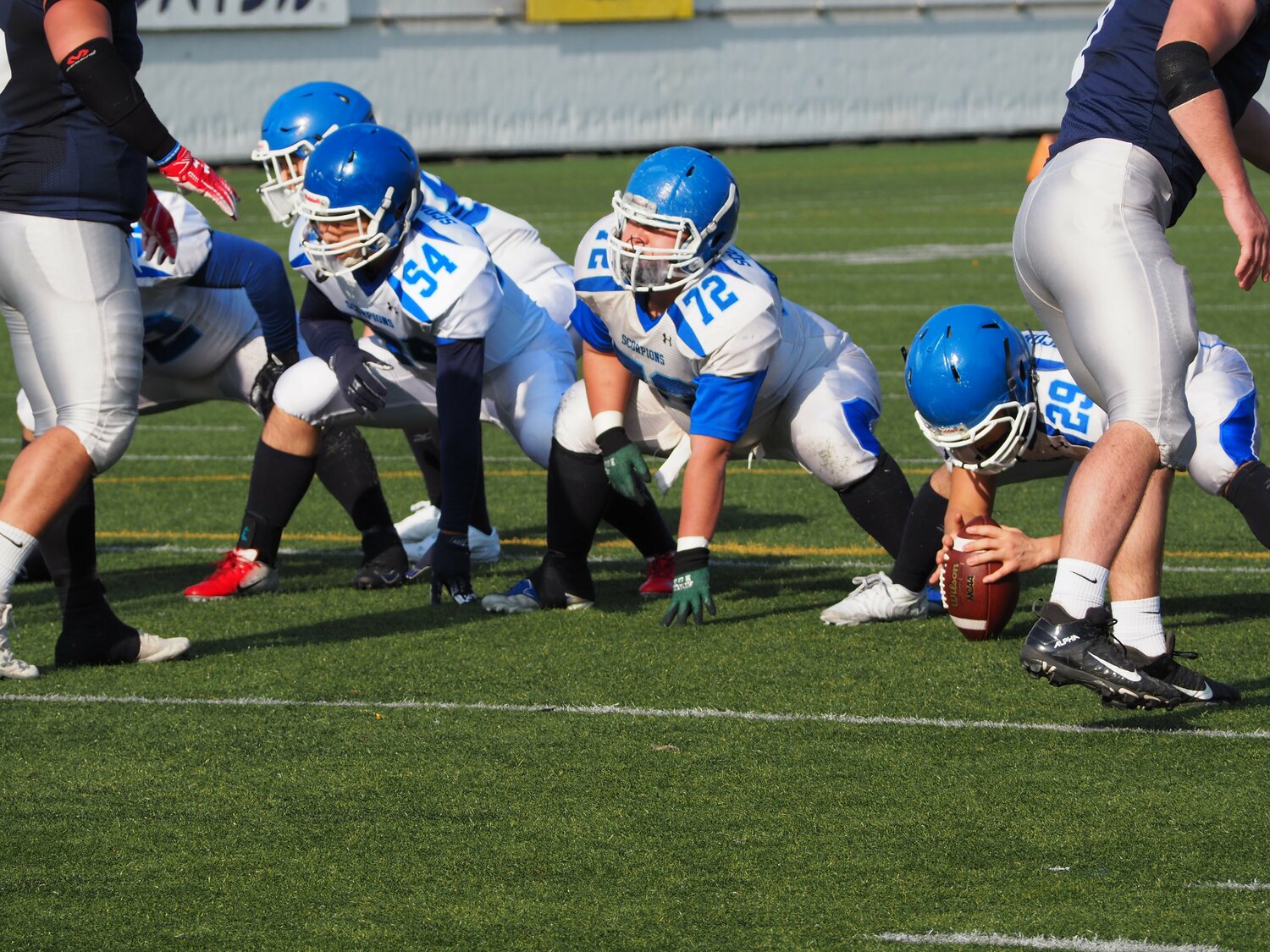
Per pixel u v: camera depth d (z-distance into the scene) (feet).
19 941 34.47
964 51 341.82
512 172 291.38
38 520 50.06
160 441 104.22
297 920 35.29
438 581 61.77
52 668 54.85
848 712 49.06
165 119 290.56
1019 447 51.83
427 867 38.01
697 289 54.49
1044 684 51.60
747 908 35.53
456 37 310.04
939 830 39.68
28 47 48.78
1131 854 38.09
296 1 294.87
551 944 33.94
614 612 62.34
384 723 48.60
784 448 61.52
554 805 41.75
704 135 329.93
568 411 61.05
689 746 46.09
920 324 137.28
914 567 58.70
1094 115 43.11
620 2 319.06
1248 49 43.19
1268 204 223.30
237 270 66.74
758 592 65.41
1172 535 73.56
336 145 57.77
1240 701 49.34
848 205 238.89
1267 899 35.55
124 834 40.16
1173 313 40.83
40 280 49.47
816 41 333.01
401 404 65.87
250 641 58.29
